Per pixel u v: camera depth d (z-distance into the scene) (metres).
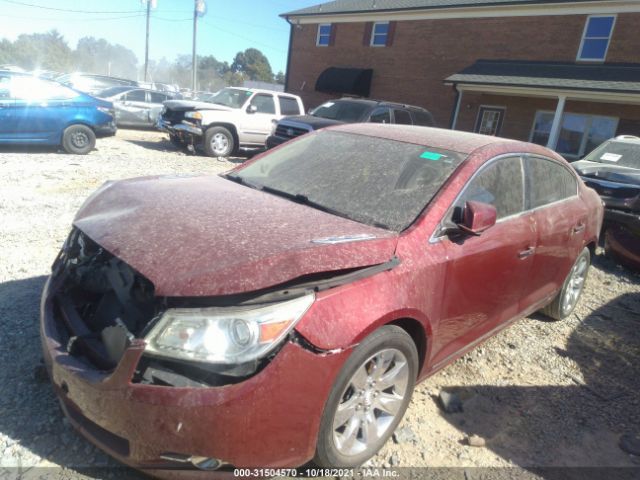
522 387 3.62
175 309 2.05
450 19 22.66
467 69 21.05
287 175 3.51
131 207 2.77
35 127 10.45
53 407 2.76
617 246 6.76
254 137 13.56
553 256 3.97
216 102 14.16
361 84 25.27
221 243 2.30
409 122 12.68
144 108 18.23
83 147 11.15
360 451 2.54
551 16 19.91
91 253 2.75
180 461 2.04
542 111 19.83
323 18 27.22
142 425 2.00
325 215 2.88
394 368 2.64
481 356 3.96
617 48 18.55
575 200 4.39
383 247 2.55
